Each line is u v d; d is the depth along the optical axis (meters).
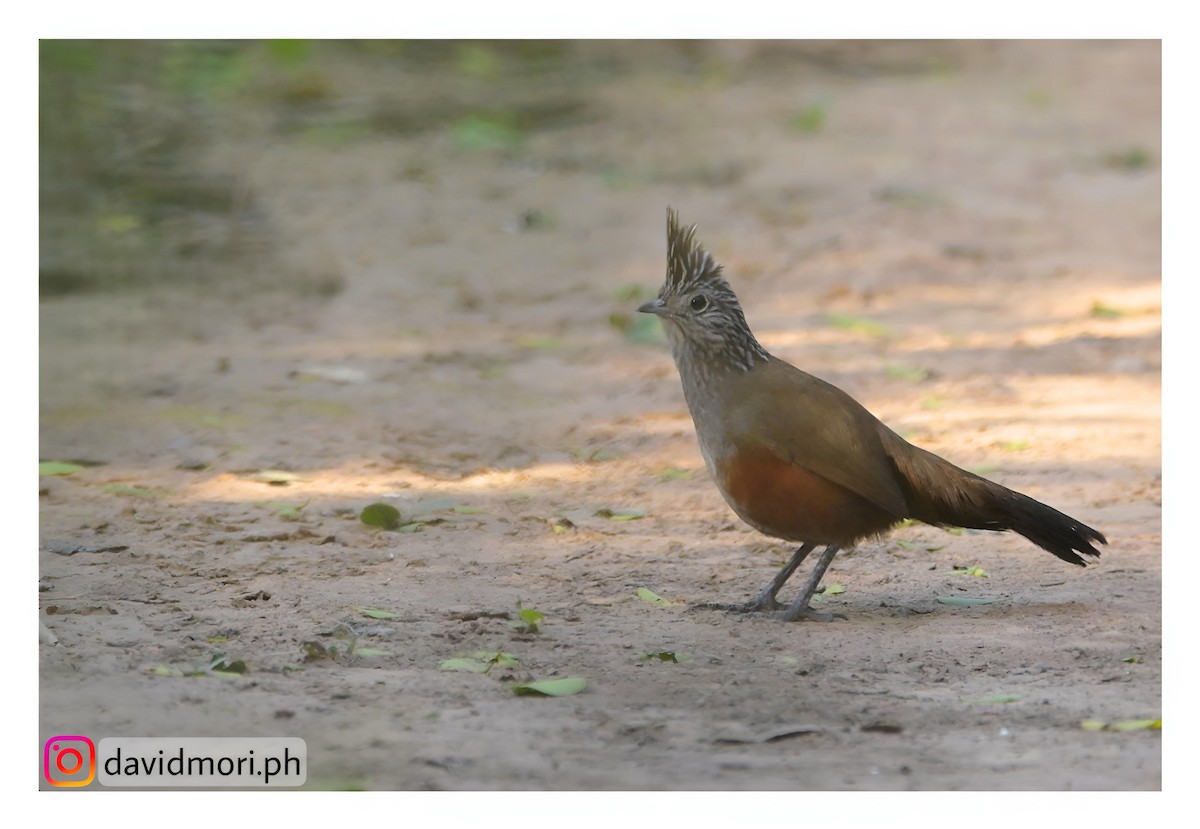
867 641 9.19
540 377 17.22
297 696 7.95
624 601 10.05
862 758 7.20
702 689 8.23
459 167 28.33
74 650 8.62
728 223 24.72
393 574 10.55
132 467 13.50
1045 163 28.17
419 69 35.78
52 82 25.58
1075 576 10.66
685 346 10.02
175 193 25.31
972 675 8.52
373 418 15.36
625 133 30.97
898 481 9.70
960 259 22.53
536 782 6.88
